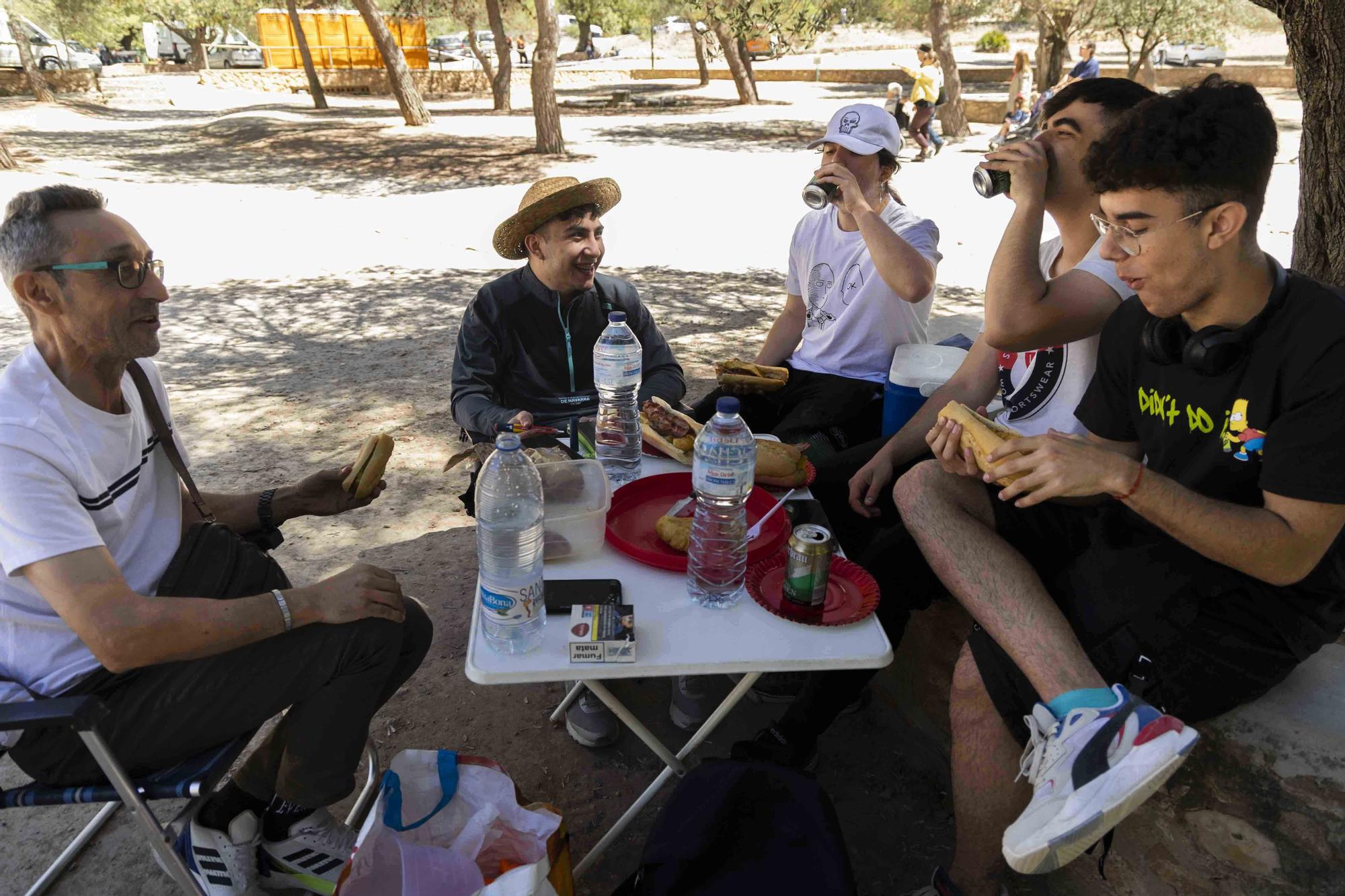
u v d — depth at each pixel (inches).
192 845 83.2
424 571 140.9
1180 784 78.6
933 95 587.8
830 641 68.2
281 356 244.7
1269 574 65.5
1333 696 77.1
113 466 73.7
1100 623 73.0
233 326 271.9
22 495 65.9
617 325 101.6
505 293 119.1
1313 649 70.6
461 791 75.0
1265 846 75.7
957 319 179.5
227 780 102.6
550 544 77.5
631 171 550.0
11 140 665.6
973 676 77.7
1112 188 65.4
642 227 402.6
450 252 367.9
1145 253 65.2
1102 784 60.1
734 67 940.6
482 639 68.2
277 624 70.1
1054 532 83.6
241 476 172.2
